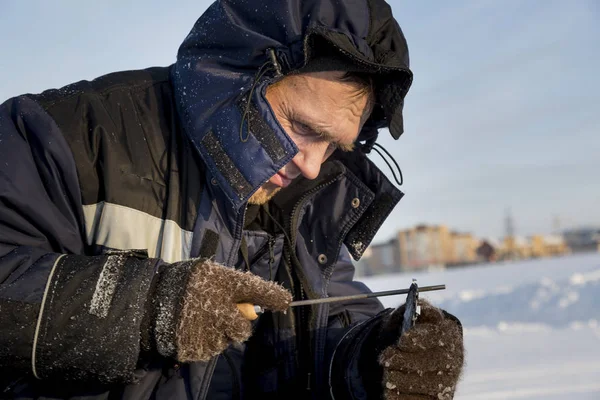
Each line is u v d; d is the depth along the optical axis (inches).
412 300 53.2
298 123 63.1
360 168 75.7
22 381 55.1
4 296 48.1
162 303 48.1
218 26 62.1
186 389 57.9
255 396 70.7
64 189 57.2
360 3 61.7
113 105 62.2
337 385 62.8
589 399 139.2
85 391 54.9
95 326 47.6
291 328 69.5
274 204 71.1
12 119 58.3
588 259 1081.4
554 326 267.0
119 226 57.6
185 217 60.4
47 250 55.3
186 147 62.5
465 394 152.9
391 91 64.6
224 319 48.1
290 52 60.1
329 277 73.1
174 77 65.9
